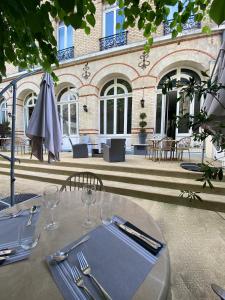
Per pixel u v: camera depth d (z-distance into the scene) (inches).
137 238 39.3
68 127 331.3
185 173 150.0
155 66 251.0
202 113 56.6
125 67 268.8
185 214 111.7
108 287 27.1
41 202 58.6
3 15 34.8
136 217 49.7
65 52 313.0
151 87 255.6
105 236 39.8
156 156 232.2
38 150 113.4
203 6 57.1
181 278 64.5
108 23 281.6
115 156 202.5
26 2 28.8
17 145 320.2
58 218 48.2
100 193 69.4
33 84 341.7
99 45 285.9
